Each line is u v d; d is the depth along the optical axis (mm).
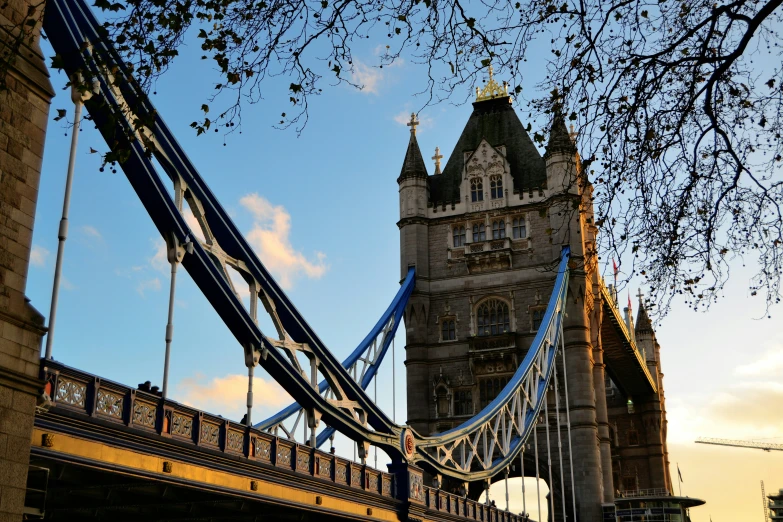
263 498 27953
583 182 16469
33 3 19688
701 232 15273
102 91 23250
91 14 22734
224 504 30141
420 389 77750
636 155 15438
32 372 18031
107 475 23953
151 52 16062
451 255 81625
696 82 15141
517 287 78625
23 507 17250
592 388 74188
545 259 78688
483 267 80188
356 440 36500
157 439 23203
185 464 24438
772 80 14695
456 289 80250
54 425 20031
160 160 27281
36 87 19219
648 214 15562
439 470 45719
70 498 25828
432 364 78812
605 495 75188
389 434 38656
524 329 77312
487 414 56094
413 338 79250
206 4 16031
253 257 30750
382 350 73750
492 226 81062
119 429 21844
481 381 76875
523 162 83188
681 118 15148
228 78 15992
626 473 104500
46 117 19516
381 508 36688
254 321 29188
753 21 13773
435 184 85562
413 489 39531
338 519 34719
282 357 30578
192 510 29750
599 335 79688
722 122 15086
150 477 22859
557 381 69812
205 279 27859
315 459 31844
